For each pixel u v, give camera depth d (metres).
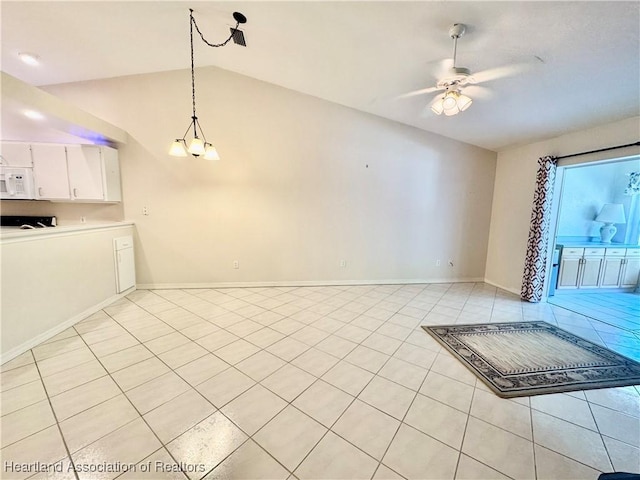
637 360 2.52
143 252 4.24
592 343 2.84
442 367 2.38
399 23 2.27
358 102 4.17
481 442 1.61
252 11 2.59
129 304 3.70
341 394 2.01
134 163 4.04
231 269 4.49
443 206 4.90
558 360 2.50
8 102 2.48
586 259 4.66
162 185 4.15
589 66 2.30
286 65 3.54
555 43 2.13
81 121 3.16
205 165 4.21
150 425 1.68
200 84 4.04
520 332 3.09
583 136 3.51
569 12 1.82
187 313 3.44
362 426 1.71
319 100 4.32
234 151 4.23
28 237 2.49
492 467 1.45
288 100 4.25
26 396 1.91
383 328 3.13
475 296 4.34
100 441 1.56
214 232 4.36
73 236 3.02
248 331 2.99
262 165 4.32
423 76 3.03
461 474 1.41
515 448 1.57
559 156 3.82
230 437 1.61
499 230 4.87
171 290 4.31
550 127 3.58
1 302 2.27
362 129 4.49
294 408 1.86
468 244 5.07
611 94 2.61
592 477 1.41
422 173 4.76
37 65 3.39
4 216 3.75
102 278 3.52
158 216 4.20
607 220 4.87
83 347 2.58
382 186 4.67
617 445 1.60
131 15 2.74
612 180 5.08
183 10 2.68
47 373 2.18
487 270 5.15
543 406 1.92
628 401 1.97
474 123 3.97
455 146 4.79
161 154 4.08
